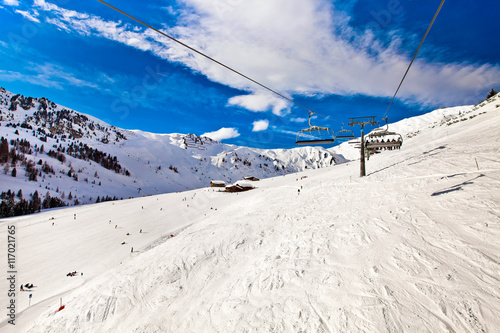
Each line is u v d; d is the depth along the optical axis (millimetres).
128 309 11141
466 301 6336
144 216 56156
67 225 53156
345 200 19281
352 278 8805
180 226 44719
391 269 8555
